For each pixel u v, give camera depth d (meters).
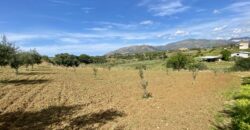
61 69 80.69
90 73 64.25
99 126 16.19
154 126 16.06
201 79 47.31
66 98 26.44
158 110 20.47
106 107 21.92
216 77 51.19
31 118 18.17
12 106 21.98
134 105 22.73
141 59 173.25
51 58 122.62
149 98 26.48
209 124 16.53
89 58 146.25
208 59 133.62
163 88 34.69
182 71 72.88
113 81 45.03
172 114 19.05
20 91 30.50
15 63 53.22
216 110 20.39
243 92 29.16
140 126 16.09
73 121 17.41
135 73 64.56
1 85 35.94
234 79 46.78
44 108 21.52
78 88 34.53
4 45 40.94
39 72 64.31
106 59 180.00
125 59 182.62
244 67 74.88
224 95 27.97
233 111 19.97
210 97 26.72
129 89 34.00
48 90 31.83
